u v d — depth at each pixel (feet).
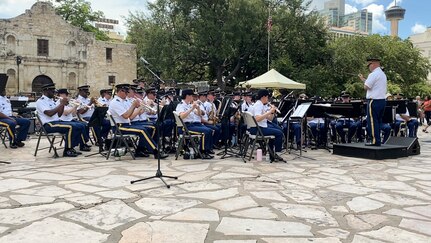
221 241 11.93
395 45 134.51
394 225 13.70
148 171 22.84
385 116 36.50
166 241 11.87
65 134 28.81
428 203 16.65
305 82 94.89
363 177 22.03
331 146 37.17
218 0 97.40
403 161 28.50
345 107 33.24
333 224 13.71
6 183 19.39
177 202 16.11
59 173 22.11
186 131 27.45
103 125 32.65
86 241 11.82
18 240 11.82
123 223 13.44
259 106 27.09
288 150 32.14
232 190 18.30
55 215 14.21
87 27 143.84
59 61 112.16
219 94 39.83
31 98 66.90
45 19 110.32
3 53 104.27
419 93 138.62
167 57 100.99
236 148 34.01
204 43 97.14
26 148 33.91
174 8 101.91
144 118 31.53
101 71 119.14
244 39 98.22
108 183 19.48
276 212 14.97
